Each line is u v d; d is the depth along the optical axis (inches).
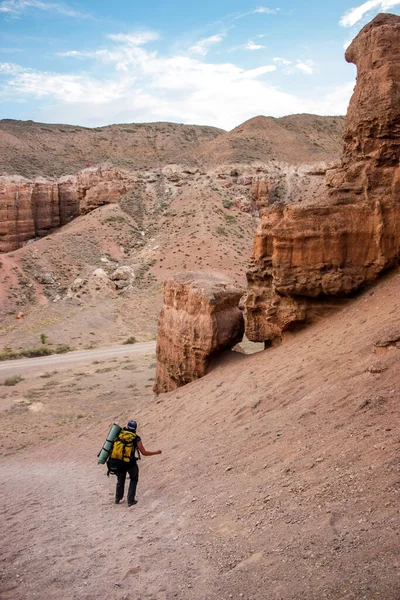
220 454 447.2
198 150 5344.5
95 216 4099.4
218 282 947.3
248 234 3875.5
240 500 331.6
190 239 3585.1
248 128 5713.6
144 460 551.8
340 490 288.7
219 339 879.1
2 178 4328.3
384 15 799.7
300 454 362.6
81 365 1994.3
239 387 663.8
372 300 703.7
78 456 763.4
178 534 313.9
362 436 345.1
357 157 792.3
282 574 231.6
